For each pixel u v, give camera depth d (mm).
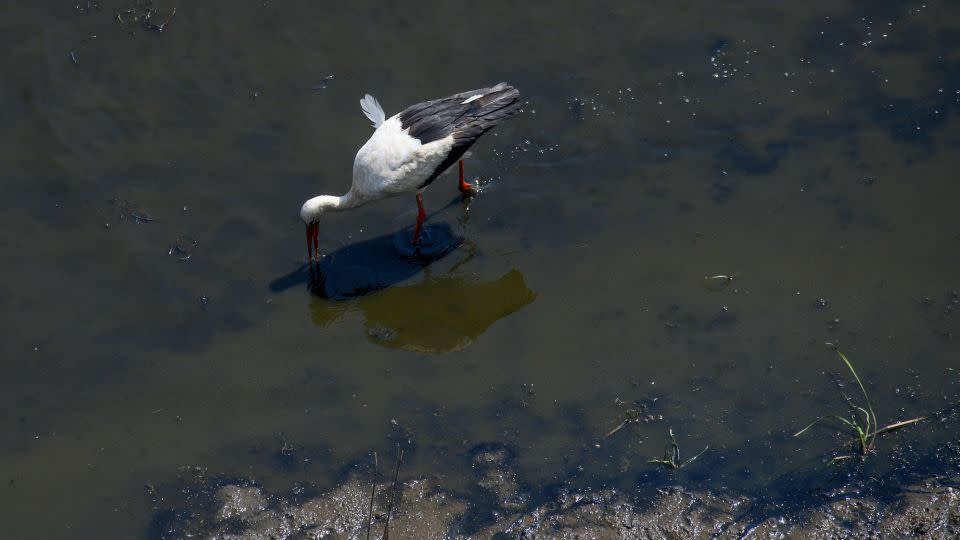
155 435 9031
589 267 10148
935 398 8711
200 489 8547
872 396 8797
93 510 8469
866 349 9180
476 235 10508
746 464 8375
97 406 9281
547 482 8367
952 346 9117
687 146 11039
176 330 9883
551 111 11352
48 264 10375
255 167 11094
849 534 7734
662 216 10492
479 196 10789
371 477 8516
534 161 10992
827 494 8055
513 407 9016
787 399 8859
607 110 11352
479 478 8438
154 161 11156
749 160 10891
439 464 8578
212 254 10453
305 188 10930
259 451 8820
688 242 10258
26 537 8320
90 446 8961
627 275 10039
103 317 9992
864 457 8297
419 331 9820
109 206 10805
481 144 11133
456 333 9750
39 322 9945
